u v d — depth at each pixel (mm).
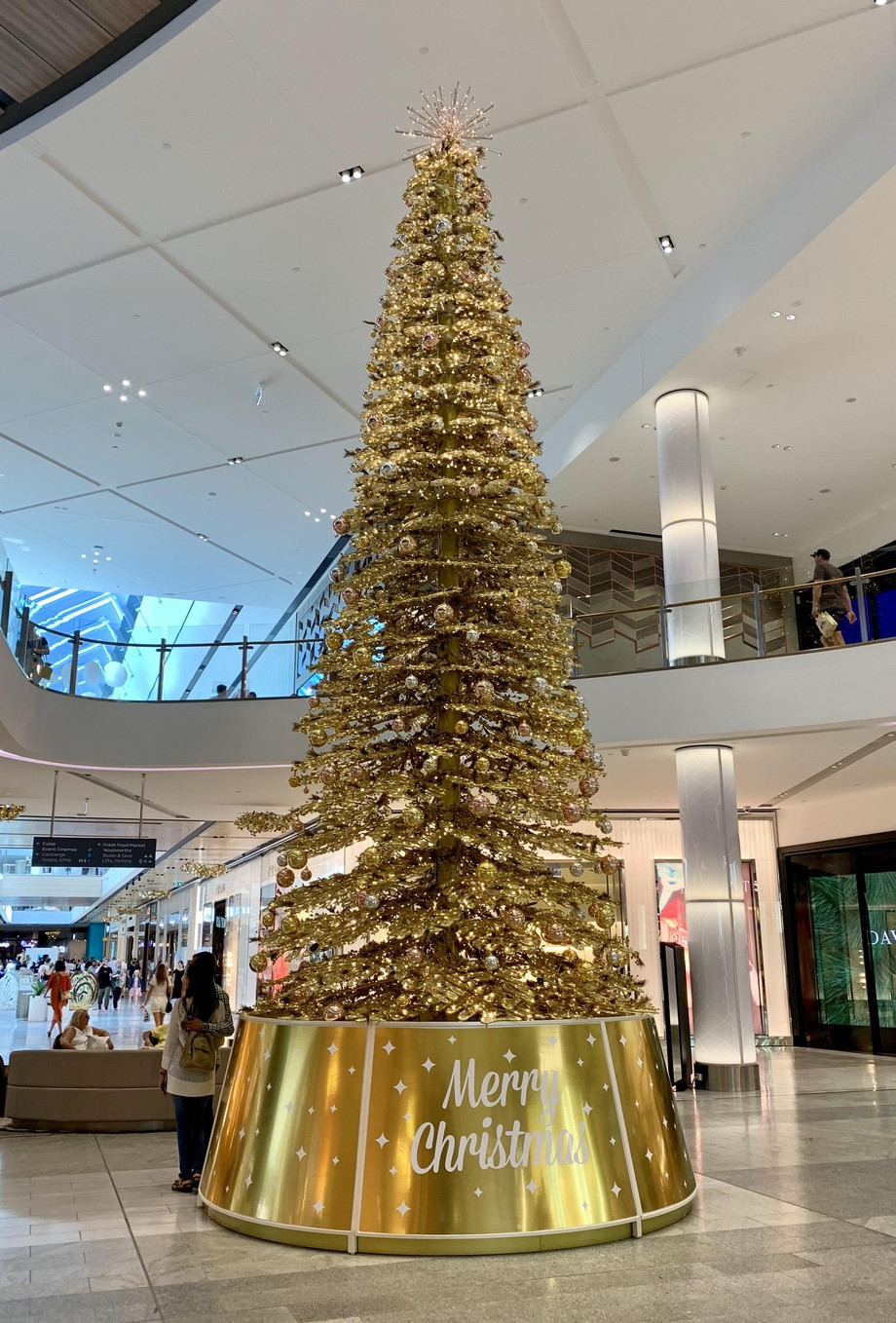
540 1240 4828
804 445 15875
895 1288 4238
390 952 5832
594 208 11828
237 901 28531
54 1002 20234
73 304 13484
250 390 15633
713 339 12773
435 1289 4250
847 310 12164
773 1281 4336
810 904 20812
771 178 11352
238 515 20422
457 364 6602
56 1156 7914
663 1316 3898
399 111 10477
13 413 16328
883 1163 7344
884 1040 18438
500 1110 5027
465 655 6266
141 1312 3984
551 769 6051
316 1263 4664
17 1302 4125
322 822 6113
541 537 6555
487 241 7016
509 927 5664
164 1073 6699
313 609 15453
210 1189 5590
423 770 5934
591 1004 5762
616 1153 5195
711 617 13320
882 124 10086
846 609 12586
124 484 18953
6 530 21141
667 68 9961
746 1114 10500
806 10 9297
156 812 20531
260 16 9344
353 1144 5008
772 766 16250
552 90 10227
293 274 12953
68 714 15219
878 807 18656
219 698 15422
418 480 6293
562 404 16453
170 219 11953
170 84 10031
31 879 43406
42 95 10320
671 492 13961
